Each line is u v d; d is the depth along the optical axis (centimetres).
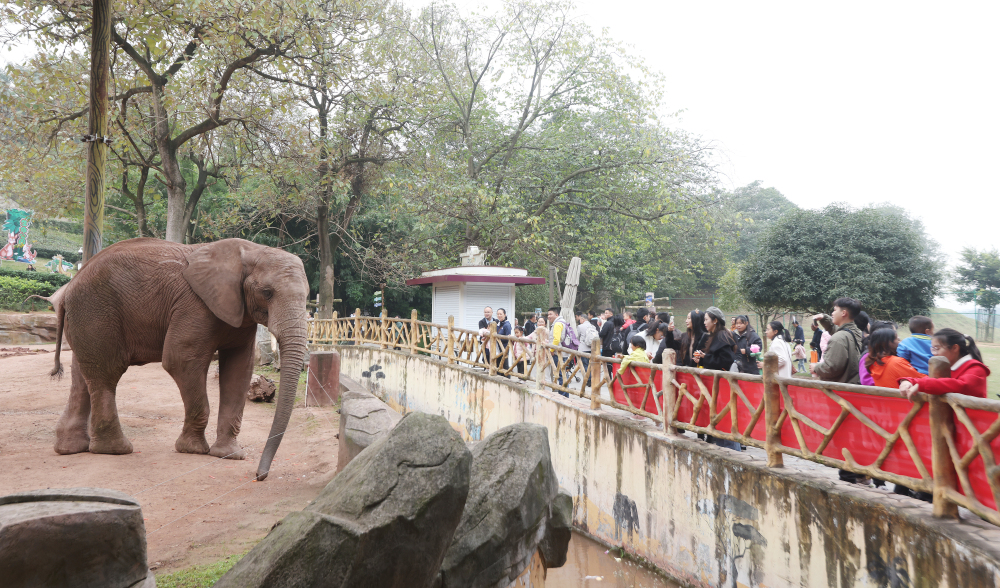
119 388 1031
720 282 2991
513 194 2208
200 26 1231
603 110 2208
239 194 1983
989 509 321
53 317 1983
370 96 1709
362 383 1592
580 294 3288
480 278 1497
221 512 520
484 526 262
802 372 1459
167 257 691
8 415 827
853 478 524
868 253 2105
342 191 1862
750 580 473
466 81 2236
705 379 559
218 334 702
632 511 633
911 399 365
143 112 1667
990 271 2167
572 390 802
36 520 202
